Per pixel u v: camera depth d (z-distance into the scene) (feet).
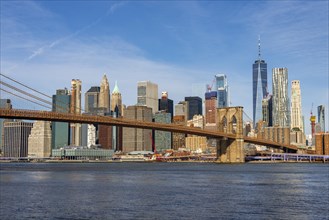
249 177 419.54
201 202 221.46
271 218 178.91
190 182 349.61
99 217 179.93
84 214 186.09
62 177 417.08
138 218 178.09
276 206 208.95
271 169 632.79
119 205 210.59
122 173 504.84
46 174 479.82
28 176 435.94
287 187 303.48
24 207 204.13
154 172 530.68
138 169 647.56
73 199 231.91
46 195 250.16
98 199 231.91
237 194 257.34
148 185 317.83
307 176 438.40
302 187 303.68
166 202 220.84
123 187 299.99
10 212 190.60
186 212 191.52
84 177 416.87
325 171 563.89
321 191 276.00
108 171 566.77
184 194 256.32
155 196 245.65
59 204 213.46
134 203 217.36
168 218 178.29
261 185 320.70
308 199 234.58
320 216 183.52
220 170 590.14
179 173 503.61
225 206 208.33
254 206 208.85
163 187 300.81
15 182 346.54
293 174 479.00
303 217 181.16
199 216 182.50
